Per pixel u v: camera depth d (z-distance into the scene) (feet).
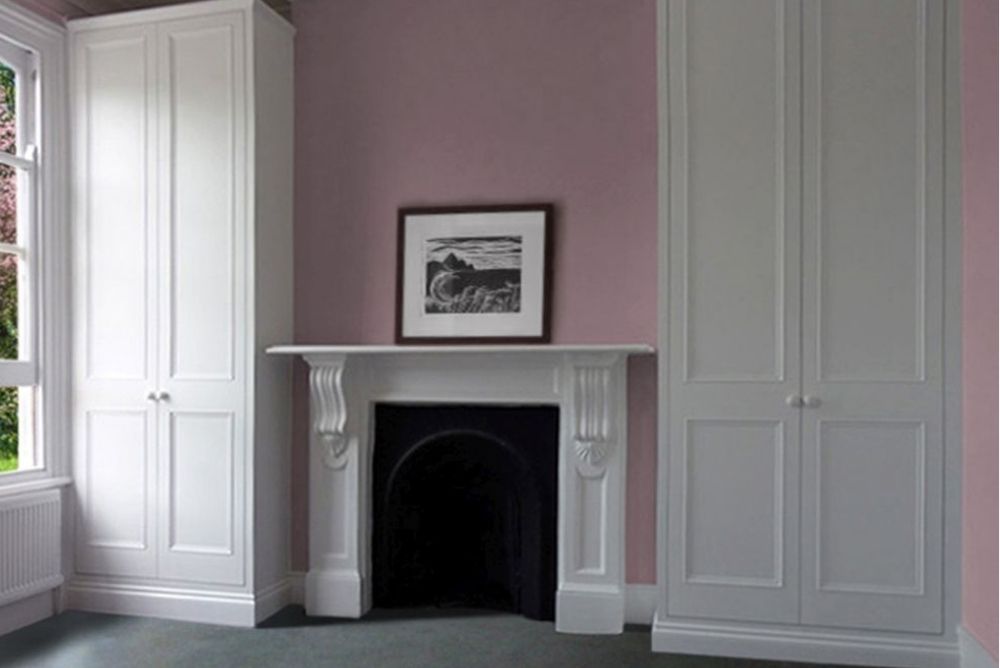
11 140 10.96
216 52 11.03
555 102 11.14
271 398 11.28
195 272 11.07
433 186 11.51
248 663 9.39
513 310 11.12
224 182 10.98
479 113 11.38
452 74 11.47
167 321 11.14
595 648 9.86
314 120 11.87
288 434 11.73
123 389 11.28
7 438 10.94
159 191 11.21
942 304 9.09
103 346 11.38
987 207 8.36
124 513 11.26
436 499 11.55
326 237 11.82
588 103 11.04
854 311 9.30
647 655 9.61
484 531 11.48
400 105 11.62
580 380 10.48
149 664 9.34
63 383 11.39
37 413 11.09
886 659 9.18
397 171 11.62
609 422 10.48
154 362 11.18
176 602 11.02
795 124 9.45
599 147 11.00
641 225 10.84
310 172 11.88
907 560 9.17
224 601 10.85
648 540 10.73
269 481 11.22
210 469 10.97
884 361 9.24
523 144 11.24
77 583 11.41
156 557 11.12
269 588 11.18
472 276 11.27
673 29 9.77
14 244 10.91
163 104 11.21
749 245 9.57
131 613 11.18
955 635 9.02
